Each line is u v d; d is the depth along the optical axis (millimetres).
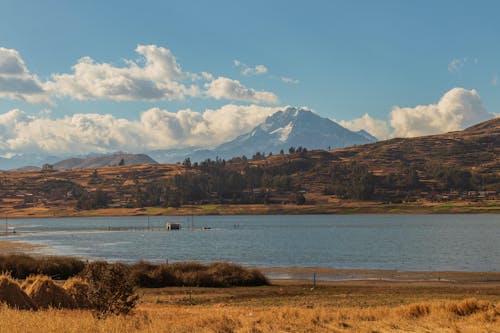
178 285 62062
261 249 136750
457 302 37531
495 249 128500
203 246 149250
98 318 30578
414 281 70000
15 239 186750
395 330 30531
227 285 62188
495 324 31844
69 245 153500
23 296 36500
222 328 29703
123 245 154750
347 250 130250
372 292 57469
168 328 28250
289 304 46688
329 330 30125
